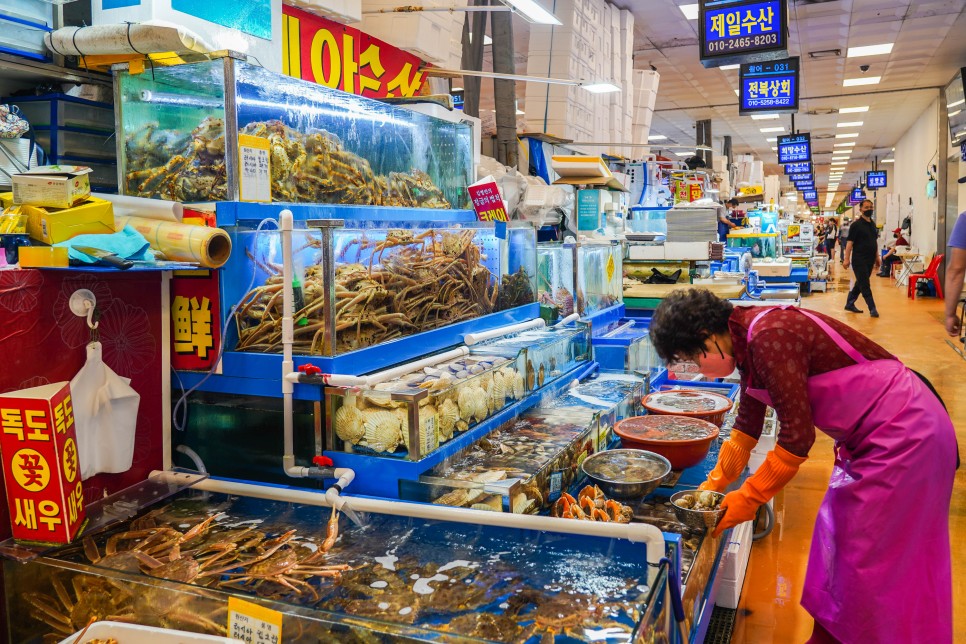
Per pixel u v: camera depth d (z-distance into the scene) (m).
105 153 2.35
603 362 3.58
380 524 1.80
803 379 1.83
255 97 2.10
